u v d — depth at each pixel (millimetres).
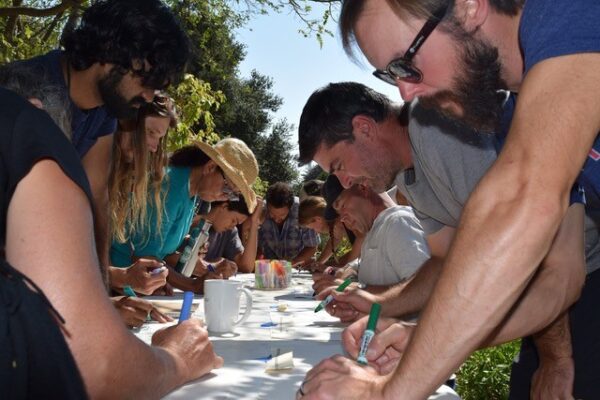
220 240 4965
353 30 1208
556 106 933
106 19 2018
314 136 2355
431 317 1001
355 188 3344
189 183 3531
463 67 1129
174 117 3176
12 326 788
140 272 2658
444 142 1916
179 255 3695
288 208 5996
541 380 1677
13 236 924
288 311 2549
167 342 1382
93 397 983
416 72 1163
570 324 1697
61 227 939
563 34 954
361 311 2217
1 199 914
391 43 1155
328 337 1921
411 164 2271
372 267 2873
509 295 953
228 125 23000
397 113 2305
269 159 24297
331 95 2342
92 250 994
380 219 2893
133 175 2859
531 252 933
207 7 9047
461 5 1104
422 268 2293
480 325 970
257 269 3480
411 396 1037
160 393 1195
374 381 1107
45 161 944
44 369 812
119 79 2076
